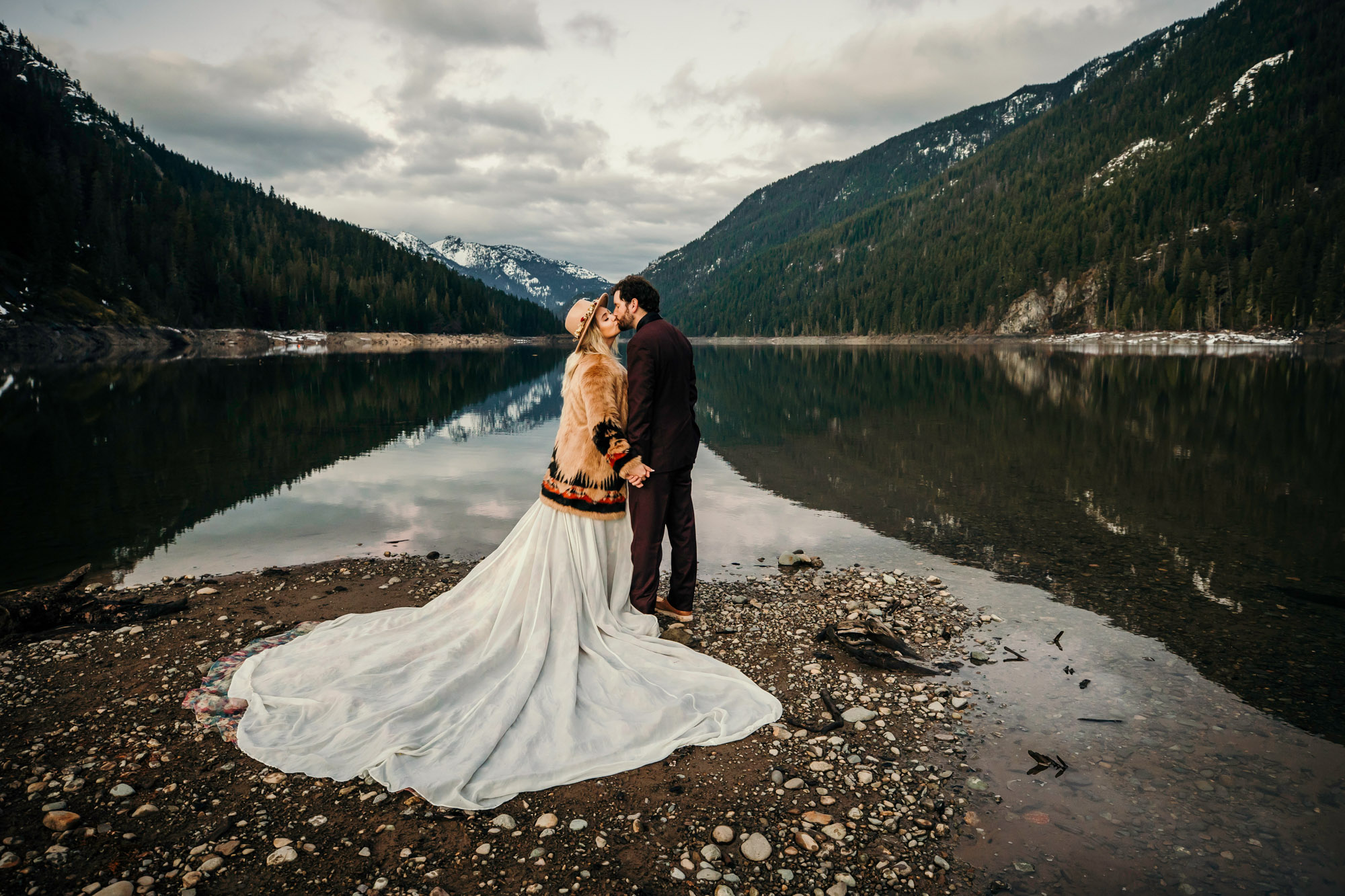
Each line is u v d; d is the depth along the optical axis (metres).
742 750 2.68
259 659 3.20
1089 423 12.92
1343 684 3.22
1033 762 2.60
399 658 3.13
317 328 91.62
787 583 4.70
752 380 26.08
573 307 3.52
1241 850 2.10
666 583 4.71
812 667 3.46
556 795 2.37
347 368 33.56
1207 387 20.62
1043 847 2.12
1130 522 6.30
